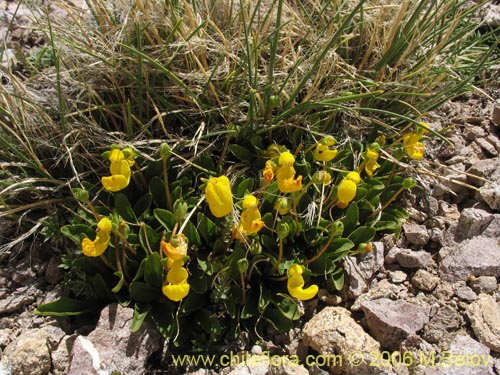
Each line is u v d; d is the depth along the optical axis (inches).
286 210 12.1
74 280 13.5
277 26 12.9
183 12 15.0
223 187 11.0
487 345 12.3
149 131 14.5
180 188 13.7
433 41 16.1
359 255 14.1
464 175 15.8
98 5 15.0
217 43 14.0
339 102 14.7
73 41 14.8
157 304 13.0
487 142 16.8
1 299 13.7
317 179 12.5
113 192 14.1
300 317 13.5
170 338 12.9
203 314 13.0
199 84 14.2
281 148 13.7
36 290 13.9
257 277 13.5
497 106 17.1
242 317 12.8
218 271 12.9
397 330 12.4
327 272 13.3
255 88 13.5
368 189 14.6
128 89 14.6
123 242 12.2
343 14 15.6
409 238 14.7
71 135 14.3
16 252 14.5
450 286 13.6
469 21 17.3
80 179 14.5
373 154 13.5
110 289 13.3
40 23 15.0
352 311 13.4
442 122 17.4
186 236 13.2
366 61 15.8
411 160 15.8
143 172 14.1
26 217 14.6
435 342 12.6
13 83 14.4
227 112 14.2
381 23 15.8
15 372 11.9
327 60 14.7
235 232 12.4
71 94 14.8
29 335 12.5
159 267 12.7
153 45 14.0
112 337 12.2
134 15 14.1
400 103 15.6
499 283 13.6
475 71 15.4
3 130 14.9
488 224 14.4
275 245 13.4
